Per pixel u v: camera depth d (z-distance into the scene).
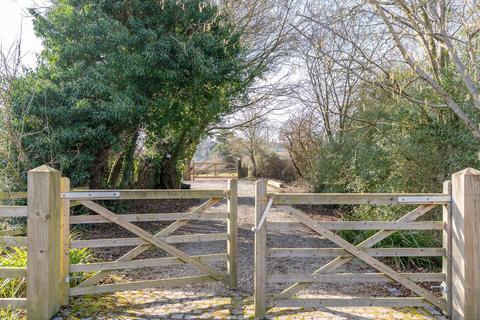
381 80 6.17
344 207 9.06
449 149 6.08
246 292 3.84
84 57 6.92
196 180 19.84
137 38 6.81
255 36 11.23
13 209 3.13
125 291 3.83
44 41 7.04
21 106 5.93
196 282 3.80
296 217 3.33
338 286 4.13
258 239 3.22
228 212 3.92
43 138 6.09
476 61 5.07
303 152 14.30
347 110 10.73
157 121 7.75
